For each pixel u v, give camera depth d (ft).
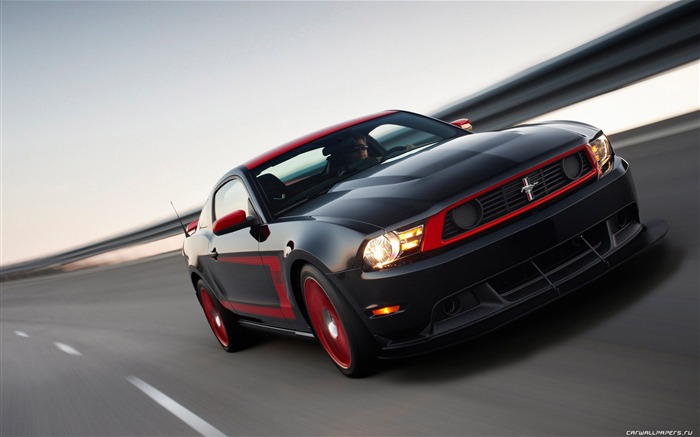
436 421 9.71
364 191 12.41
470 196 10.72
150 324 27.81
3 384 23.36
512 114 32.37
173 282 39.01
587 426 8.20
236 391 14.58
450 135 14.96
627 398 8.60
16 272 119.85
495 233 10.68
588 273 11.14
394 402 10.90
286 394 13.20
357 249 11.01
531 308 10.71
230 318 18.16
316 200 13.46
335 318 12.12
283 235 12.96
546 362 10.44
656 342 9.93
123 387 18.15
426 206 10.78
